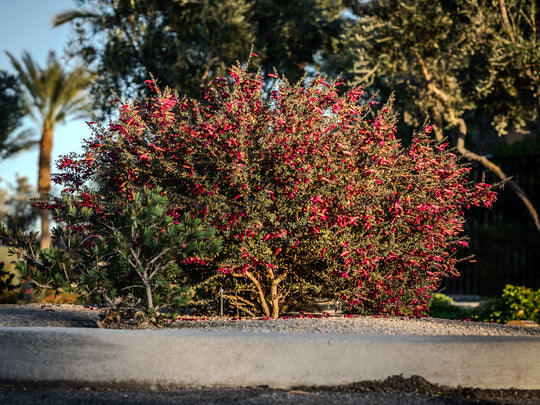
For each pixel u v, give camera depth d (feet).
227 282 25.70
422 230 25.14
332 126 23.95
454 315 36.99
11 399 14.94
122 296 21.80
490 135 76.23
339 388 16.35
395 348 16.60
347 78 65.77
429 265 25.76
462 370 16.87
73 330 16.92
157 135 24.26
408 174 25.13
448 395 16.39
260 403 14.64
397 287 25.48
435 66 55.72
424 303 26.37
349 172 24.03
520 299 34.81
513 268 60.75
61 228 22.07
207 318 23.82
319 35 73.87
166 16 66.33
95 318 23.36
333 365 16.43
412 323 21.95
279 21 71.10
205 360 16.28
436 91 55.88
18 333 16.62
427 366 16.69
